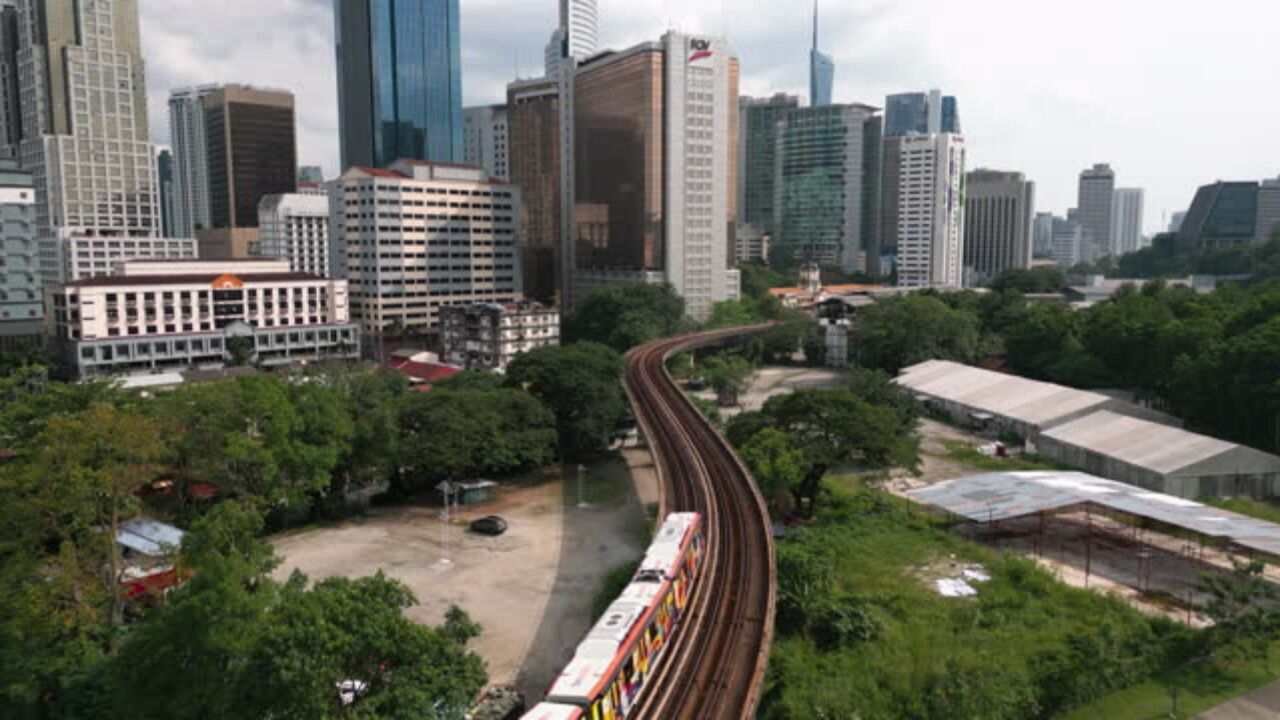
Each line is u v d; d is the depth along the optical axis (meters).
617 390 132.88
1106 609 68.25
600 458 133.00
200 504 99.75
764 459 93.56
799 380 199.00
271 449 92.75
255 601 46.53
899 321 195.00
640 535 95.81
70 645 57.47
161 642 46.28
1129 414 129.88
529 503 109.31
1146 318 156.75
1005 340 191.88
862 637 62.94
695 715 48.59
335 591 47.06
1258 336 117.00
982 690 53.78
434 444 106.12
